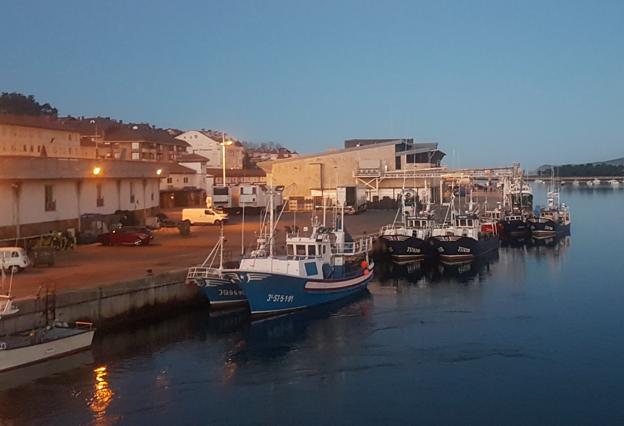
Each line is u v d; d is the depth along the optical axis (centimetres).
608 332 3180
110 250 4447
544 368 2648
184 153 11900
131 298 3125
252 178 11581
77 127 10012
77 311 2870
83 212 5009
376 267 5462
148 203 6316
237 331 3175
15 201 4159
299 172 10112
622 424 2139
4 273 3069
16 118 7331
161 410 2216
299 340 3033
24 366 2469
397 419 2177
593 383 2481
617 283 4584
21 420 2117
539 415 2208
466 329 3241
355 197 8912
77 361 2645
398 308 3738
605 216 11081
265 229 5097
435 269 5362
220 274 3359
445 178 10025
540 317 3500
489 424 2144
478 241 5797
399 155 10462
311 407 2264
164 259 3978
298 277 3512
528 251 6544
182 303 3412
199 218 6588
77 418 2139
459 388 2434
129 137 10150
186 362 2697
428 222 5981
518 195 9119
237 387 2433
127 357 2747
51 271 3481
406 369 2636
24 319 2628
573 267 5391
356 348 2909
